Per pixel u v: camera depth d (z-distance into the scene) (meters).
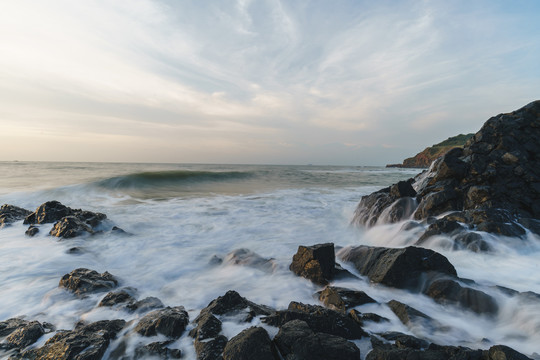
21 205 16.75
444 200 11.19
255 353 3.59
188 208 16.70
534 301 5.07
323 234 11.85
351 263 7.84
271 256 8.77
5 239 10.12
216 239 10.70
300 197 22.02
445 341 4.34
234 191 25.92
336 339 3.93
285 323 4.34
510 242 8.24
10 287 6.46
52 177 29.95
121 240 10.23
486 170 11.31
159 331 4.52
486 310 5.12
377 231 11.59
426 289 5.98
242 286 6.65
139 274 7.41
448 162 12.16
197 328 4.51
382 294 6.06
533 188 10.55
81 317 5.22
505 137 11.96
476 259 7.75
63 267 7.70
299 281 6.85
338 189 28.36
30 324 4.68
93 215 12.16
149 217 14.05
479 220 9.31
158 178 30.31
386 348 4.01
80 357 3.76
